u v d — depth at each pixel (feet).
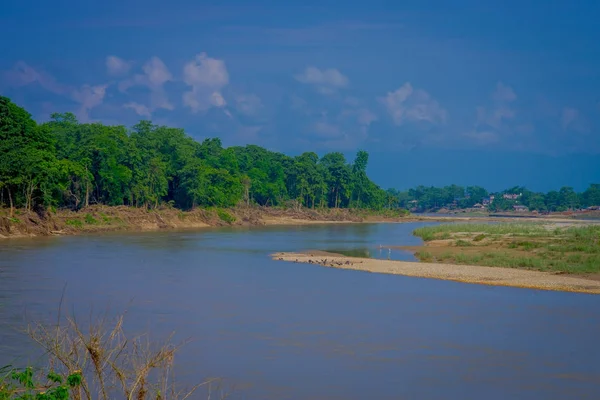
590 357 88.84
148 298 129.80
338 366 83.76
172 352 57.31
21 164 303.48
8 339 90.43
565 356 89.30
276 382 77.10
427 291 142.92
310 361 85.81
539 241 255.09
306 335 99.40
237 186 532.73
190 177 473.26
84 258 205.16
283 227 477.77
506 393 74.54
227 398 70.90
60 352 50.03
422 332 102.12
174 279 159.12
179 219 440.45
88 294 133.49
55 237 299.99
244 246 269.85
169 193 491.31
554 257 203.41
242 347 91.91
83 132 417.28
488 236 295.28
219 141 611.88
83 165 388.98
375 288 146.92
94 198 415.03
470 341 96.84
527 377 80.33
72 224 338.13
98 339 48.47
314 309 119.96
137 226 389.39
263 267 188.03
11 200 300.20
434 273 173.37
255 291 141.08
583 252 213.46
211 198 492.54
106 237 309.01
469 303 127.75
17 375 48.11
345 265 192.54
